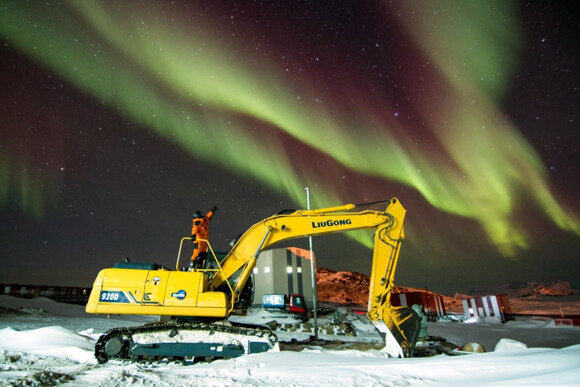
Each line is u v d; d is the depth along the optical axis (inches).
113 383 198.1
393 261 337.7
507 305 913.5
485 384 177.8
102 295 300.8
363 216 349.4
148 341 293.7
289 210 362.0
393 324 313.4
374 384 193.8
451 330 699.4
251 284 353.4
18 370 241.6
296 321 861.8
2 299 863.7
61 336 348.8
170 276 311.7
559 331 669.9
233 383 198.5
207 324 308.3
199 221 346.6
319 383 197.3
